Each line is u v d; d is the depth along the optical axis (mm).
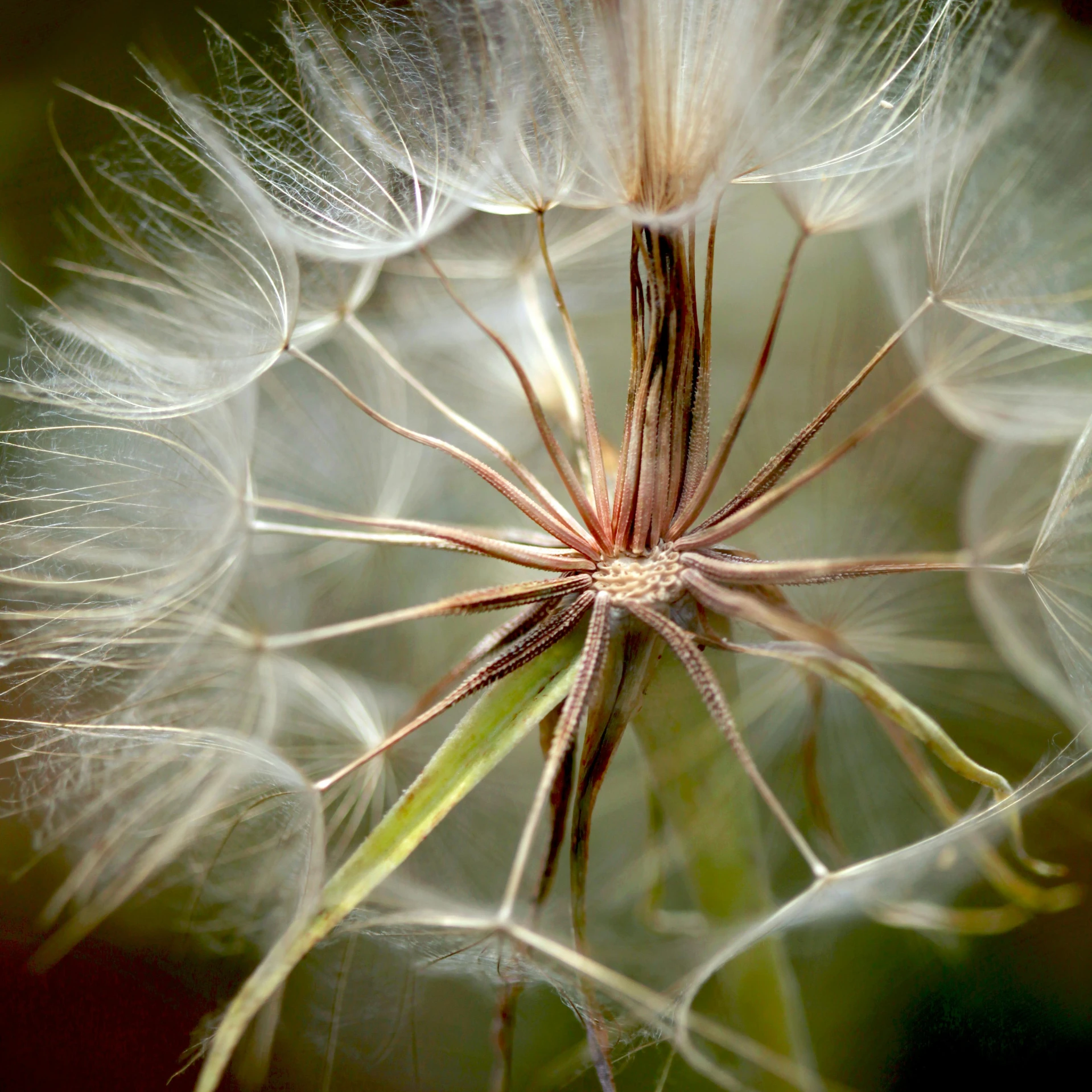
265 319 210
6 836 253
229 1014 194
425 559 252
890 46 208
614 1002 204
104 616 210
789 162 206
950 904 245
